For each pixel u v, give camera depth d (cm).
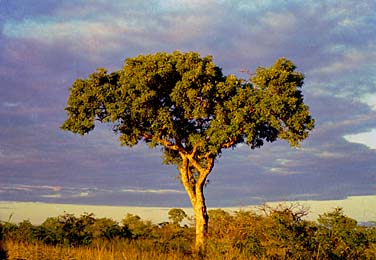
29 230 2244
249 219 1886
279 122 2434
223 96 2464
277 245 1806
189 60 2491
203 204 2605
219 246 1831
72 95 2578
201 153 2684
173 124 2531
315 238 1823
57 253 1908
